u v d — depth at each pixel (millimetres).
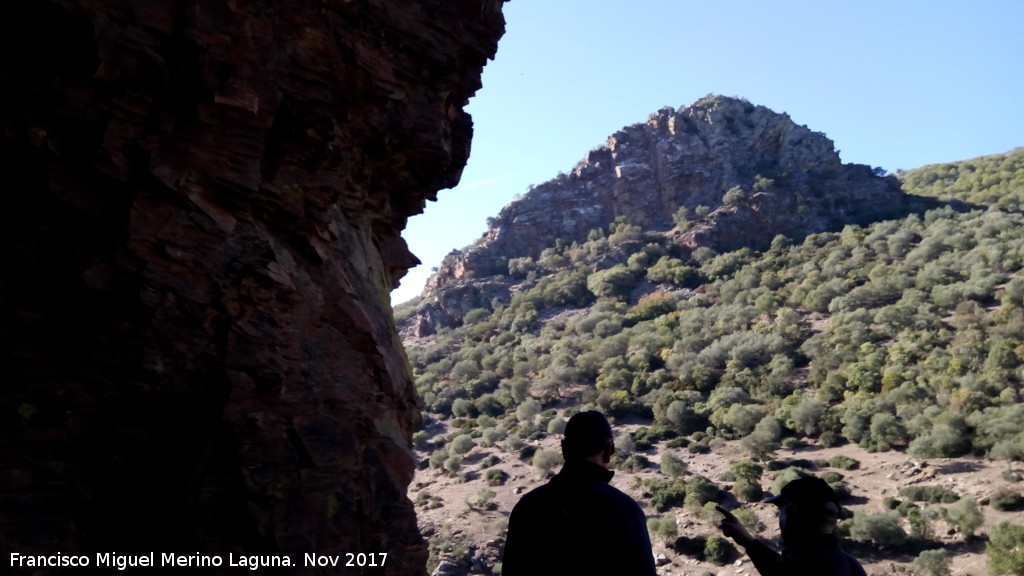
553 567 3986
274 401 7844
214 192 7840
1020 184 162750
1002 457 57094
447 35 10297
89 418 7266
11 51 7137
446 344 146500
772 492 58906
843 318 104062
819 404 74625
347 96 9047
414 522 8906
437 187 11461
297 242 8688
